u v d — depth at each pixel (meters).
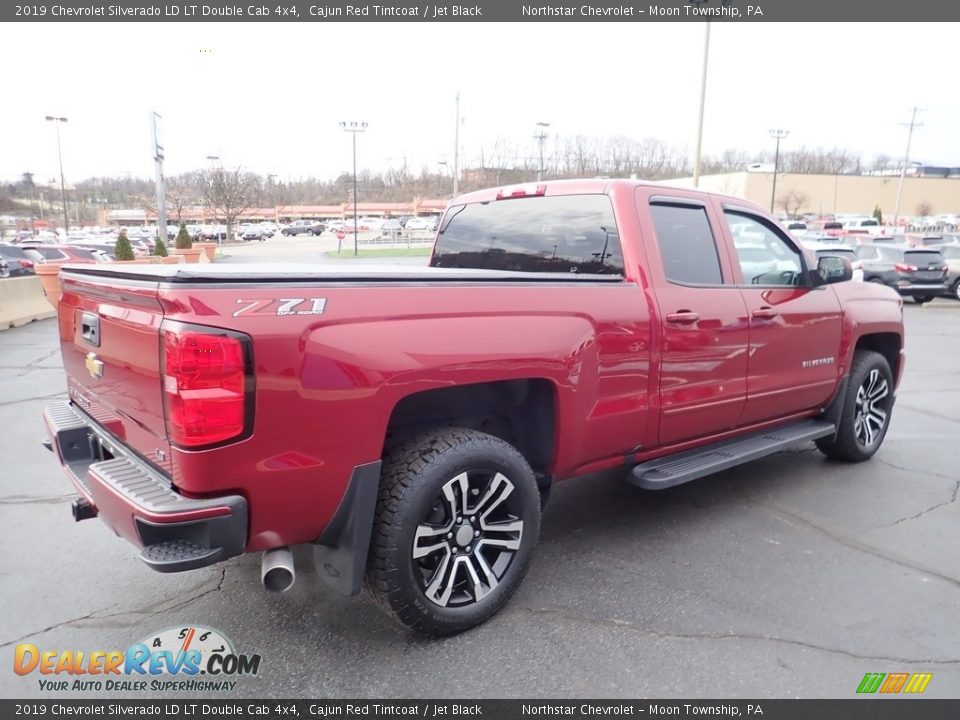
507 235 4.32
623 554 3.79
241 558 3.72
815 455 5.65
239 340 2.31
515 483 3.05
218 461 2.32
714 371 3.95
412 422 3.22
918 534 4.07
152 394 2.45
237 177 62.88
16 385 8.19
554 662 2.82
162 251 22.84
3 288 13.66
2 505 4.47
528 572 3.57
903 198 99.12
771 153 115.44
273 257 42.50
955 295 19.41
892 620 3.14
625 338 3.46
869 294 5.26
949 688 2.68
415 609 2.80
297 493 2.50
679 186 4.01
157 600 3.29
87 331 3.07
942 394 8.12
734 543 3.93
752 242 4.35
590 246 3.82
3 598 3.30
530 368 3.05
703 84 23.52
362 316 2.58
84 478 3.01
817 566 3.66
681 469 3.81
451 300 2.84
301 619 3.12
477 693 2.63
